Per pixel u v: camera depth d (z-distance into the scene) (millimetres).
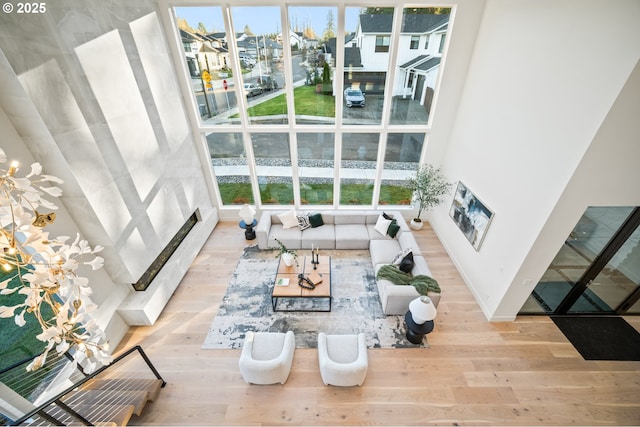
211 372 3998
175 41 5254
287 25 5176
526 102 3918
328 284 4836
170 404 3643
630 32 2648
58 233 3486
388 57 5488
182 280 5492
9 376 3209
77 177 3383
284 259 5172
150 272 4871
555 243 3783
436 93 5820
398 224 6102
